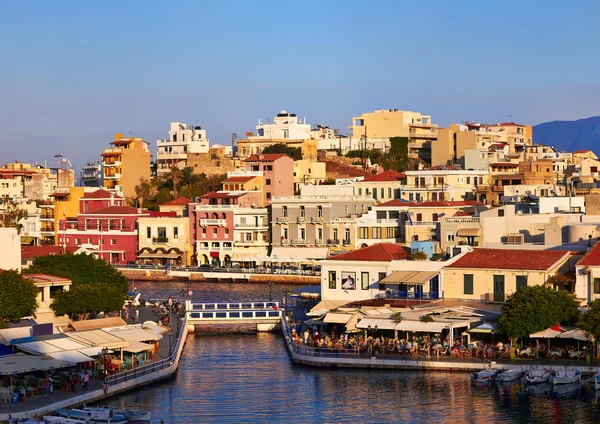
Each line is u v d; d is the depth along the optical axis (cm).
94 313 15325
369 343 14012
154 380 12988
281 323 17200
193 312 17412
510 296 14000
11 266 15988
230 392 12612
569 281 14462
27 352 12400
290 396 12375
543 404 11750
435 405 11800
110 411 11025
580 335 12988
